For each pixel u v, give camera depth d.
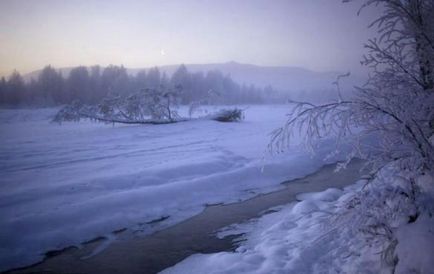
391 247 3.70
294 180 11.58
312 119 3.93
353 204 4.16
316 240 4.61
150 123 27.94
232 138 19.55
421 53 3.83
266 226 7.31
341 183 10.84
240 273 4.84
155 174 10.84
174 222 8.01
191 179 10.82
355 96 3.89
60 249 6.71
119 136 20.88
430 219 3.55
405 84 3.92
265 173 11.78
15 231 6.99
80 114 28.20
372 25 3.92
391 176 3.94
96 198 8.62
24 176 10.96
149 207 8.71
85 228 7.45
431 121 3.92
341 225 4.13
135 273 5.63
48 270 5.89
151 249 6.55
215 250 6.33
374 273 3.93
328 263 4.60
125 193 9.02
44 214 7.62
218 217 8.22
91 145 17.41
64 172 11.45
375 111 3.77
